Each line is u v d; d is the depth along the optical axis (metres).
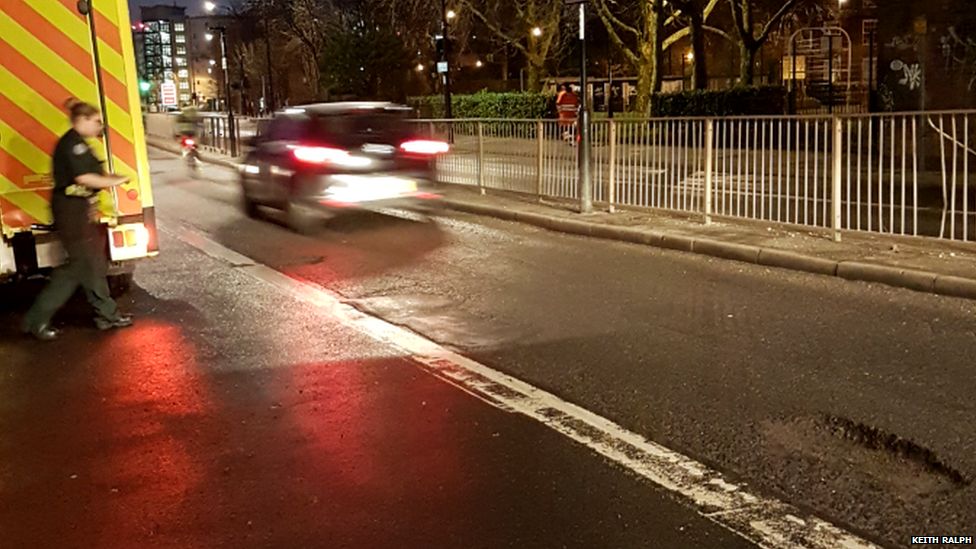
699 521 4.62
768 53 48.47
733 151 12.85
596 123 15.05
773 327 8.14
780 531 4.49
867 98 30.00
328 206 13.98
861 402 6.20
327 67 51.31
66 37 8.66
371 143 14.03
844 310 8.66
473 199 16.42
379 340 8.17
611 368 7.13
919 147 11.60
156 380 7.19
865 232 11.25
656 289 9.78
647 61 32.09
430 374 7.15
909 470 5.14
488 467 5.36
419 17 48.59
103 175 8.38
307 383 7.02
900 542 4.36
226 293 10.23
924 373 6.75
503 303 9.37
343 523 4.71
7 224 8.59
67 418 6.42
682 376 6.88
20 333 8.73
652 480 5.11
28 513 4.96
